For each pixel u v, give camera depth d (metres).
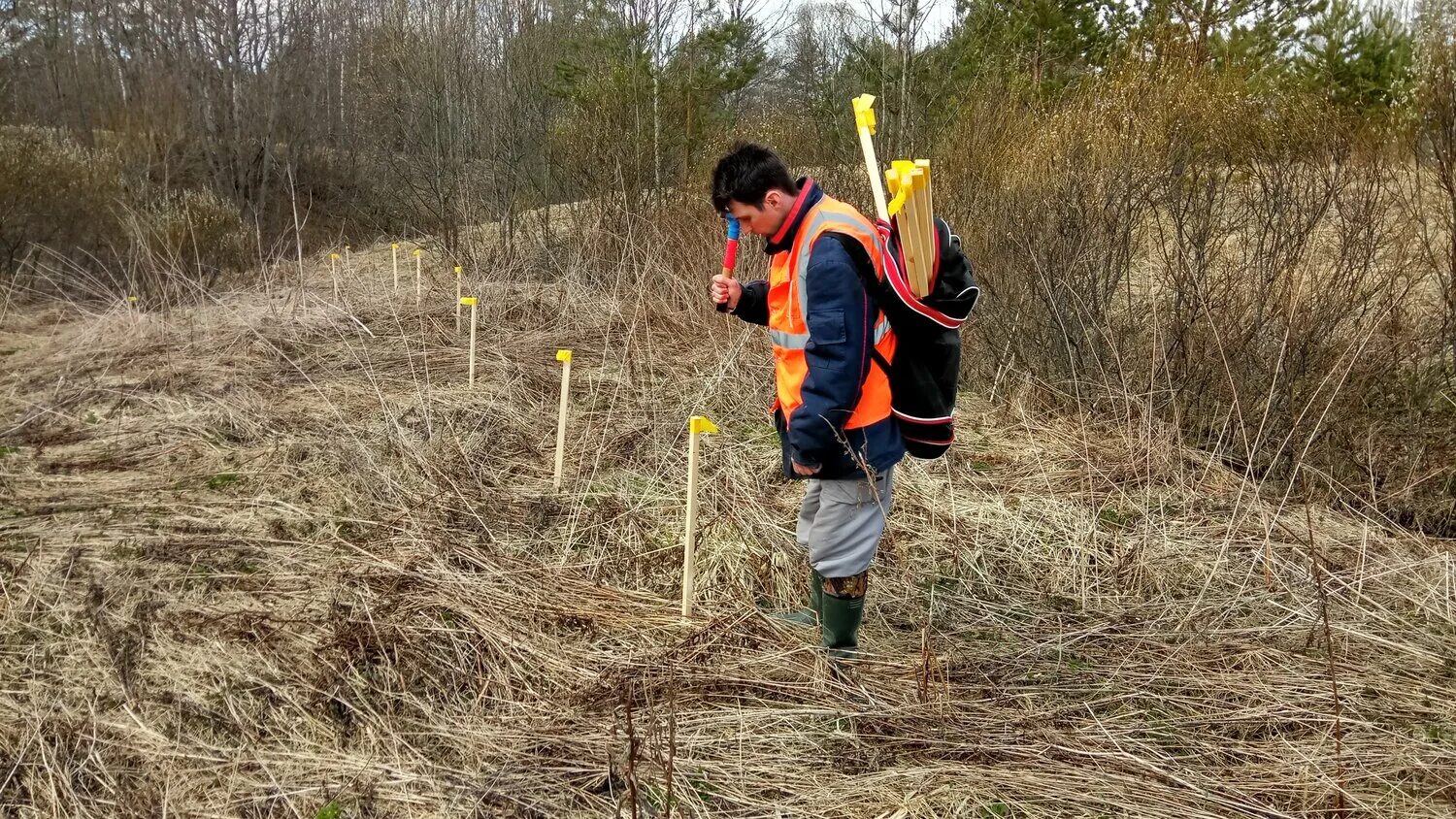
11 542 3.38
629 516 3.60
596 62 9.56
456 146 10.73
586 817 2.10
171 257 8.17
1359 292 4.20
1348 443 3.92
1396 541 3.45
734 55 9.61
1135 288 5.48
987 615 3.06
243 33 13.95
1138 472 4.08
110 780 2.22
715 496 3.72
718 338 5.83
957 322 2.27
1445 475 3.73
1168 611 3.04
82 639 2.77
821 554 2.52
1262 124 4.52
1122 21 9.25
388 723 2.44
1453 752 2.23
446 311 6.96
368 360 5.72
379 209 13.63
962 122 6.64
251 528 3.53
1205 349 4.45
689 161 9.18
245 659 2.67
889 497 2.58
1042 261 4.95
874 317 2.24
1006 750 2.27
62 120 13.64
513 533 3.52
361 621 2.82
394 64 11.62
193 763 2.29
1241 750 2.30
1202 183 4.64
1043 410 4.89
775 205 2.28
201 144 12.91
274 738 2.38
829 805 2.12
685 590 2.93
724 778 2.22
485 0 11.11
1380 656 2.72
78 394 5.07
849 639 2.64
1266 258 4.41
